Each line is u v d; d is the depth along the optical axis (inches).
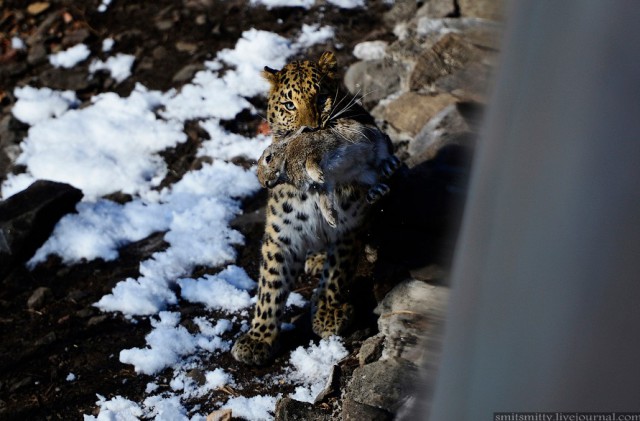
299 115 550.0
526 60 336.8
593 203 317.4
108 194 751.1
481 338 346.9
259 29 908.6
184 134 798.5
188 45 898.1
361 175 522.6
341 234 560.7
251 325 596.7
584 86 316.8
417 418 474.3
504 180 344.5
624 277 311.7
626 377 311.0
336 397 522.0
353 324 581.0
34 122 838.5
